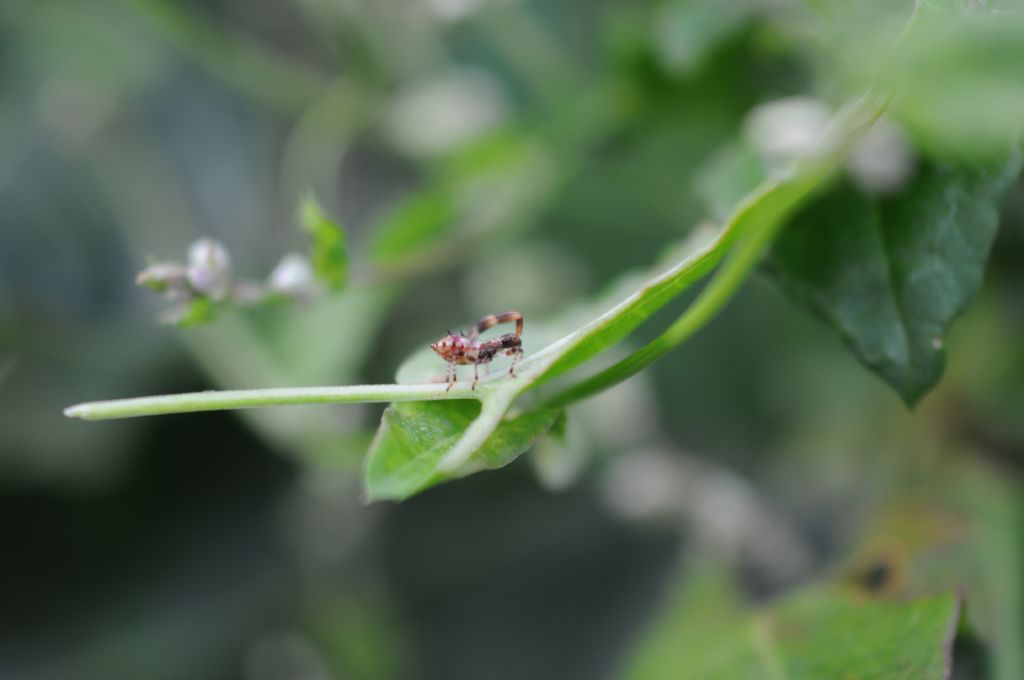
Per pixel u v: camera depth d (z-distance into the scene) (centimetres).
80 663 18
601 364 15
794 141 13
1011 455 15
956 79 11
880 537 14
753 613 13
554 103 16
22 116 20
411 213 15
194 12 18
